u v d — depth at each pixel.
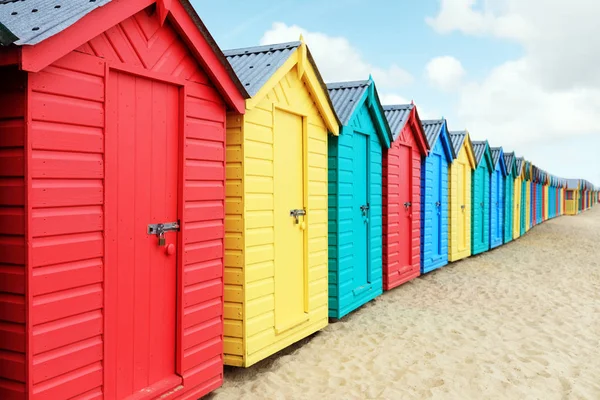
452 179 12.59
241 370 5.21
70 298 3.15
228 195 4.97
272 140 5.39
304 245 6.19
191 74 4.12
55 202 3.04
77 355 3.21
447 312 7.79
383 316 7.43
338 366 5.33
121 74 3.53
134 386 3.71
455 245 12.91
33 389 2.95
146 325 3.81
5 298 2.99
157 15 3.72
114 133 3.48
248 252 5.01
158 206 3.88
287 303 5.82
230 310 5.00
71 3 3.29
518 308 8.13
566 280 10.72
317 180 6.44
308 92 6.13
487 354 5.83
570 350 6.07
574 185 48.00
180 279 4.05
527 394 4.73
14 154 2.94
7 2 3.67
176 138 4.04
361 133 7.83
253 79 5.08
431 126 11.43
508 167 18.39
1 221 3.00
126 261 3.61
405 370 5.25
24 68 2.75
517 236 20.41
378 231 8.55
